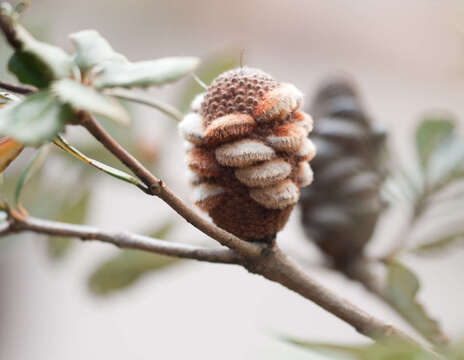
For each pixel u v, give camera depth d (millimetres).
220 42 1348
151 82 407
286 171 417
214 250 442
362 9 1299
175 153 807
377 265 593
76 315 1297
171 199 406
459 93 1288
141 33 1306
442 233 603
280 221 433
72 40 413
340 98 595
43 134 365
